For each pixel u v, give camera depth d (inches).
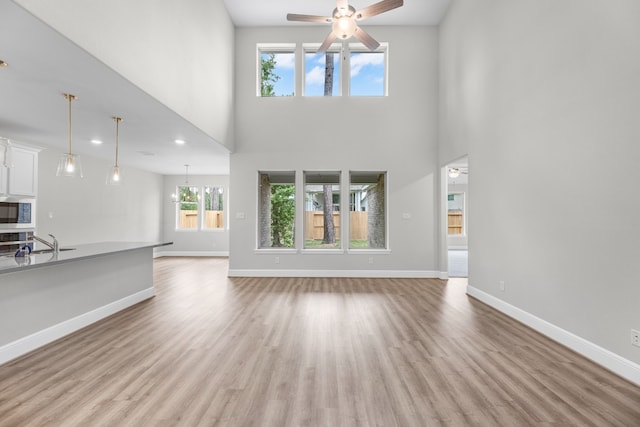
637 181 93.2
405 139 260.2
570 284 118.6
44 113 163.0
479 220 188.4
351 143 261.1
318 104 261.9
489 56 176.2
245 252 260.8
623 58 97.1
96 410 79.5
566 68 119.8
